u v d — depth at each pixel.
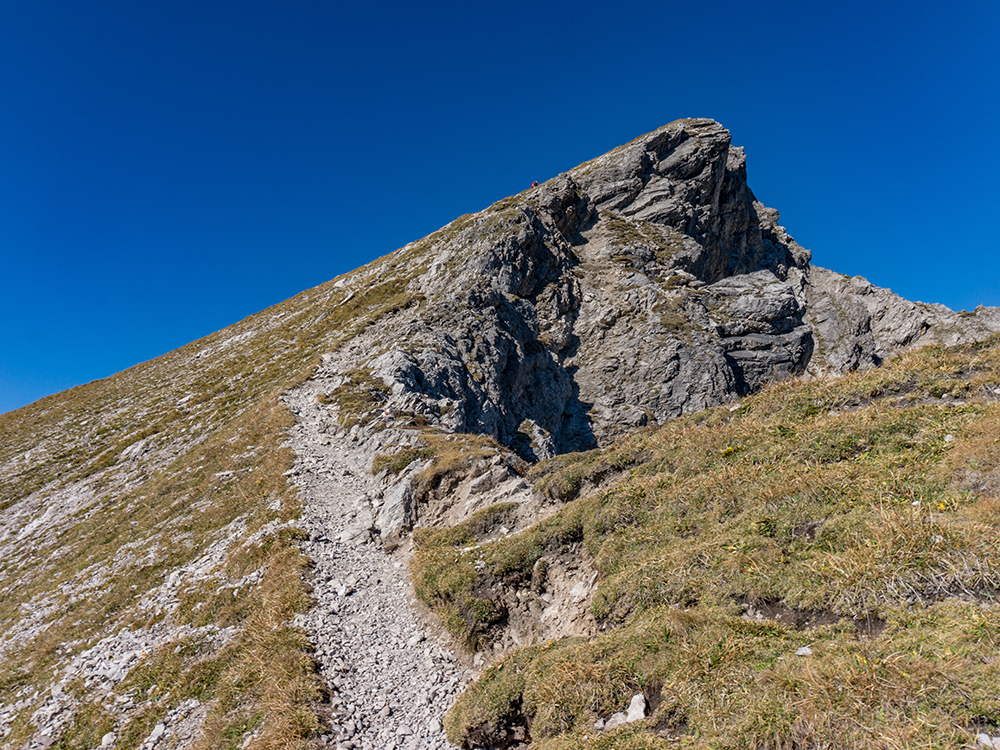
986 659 7.02
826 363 84.19
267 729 13.35
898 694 7.04
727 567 10.99
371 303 63.97
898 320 88.38
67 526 37.22
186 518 29.39
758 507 12.30
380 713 14.02
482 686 12.84
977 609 7.90
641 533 13.78
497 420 46.16
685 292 72.69
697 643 9.56
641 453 17.47
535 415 55.12
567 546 15.79
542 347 60.94
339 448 33.22
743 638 9.27
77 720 17.22
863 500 11.01
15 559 35.19
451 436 29.39
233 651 17.50
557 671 10.91
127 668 18.97
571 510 16.38
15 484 46.88
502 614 15.67
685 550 12.05
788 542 11.05
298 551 21.59
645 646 10.22
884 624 8.52
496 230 68.50
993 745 6.02
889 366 16.27
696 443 15.91
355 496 27.06
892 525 9.71
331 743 12.87
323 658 15.96
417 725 13.46
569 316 68.44
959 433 11.71
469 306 54.50
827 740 6.93
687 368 61.97
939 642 7.59
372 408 36.03
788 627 9.30
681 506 13.84
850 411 14.84
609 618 12.07
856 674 7.53
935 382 14.27
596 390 62.38
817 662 8.07
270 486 28.30
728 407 17.81
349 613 18.41
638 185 90.00
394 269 74.12
